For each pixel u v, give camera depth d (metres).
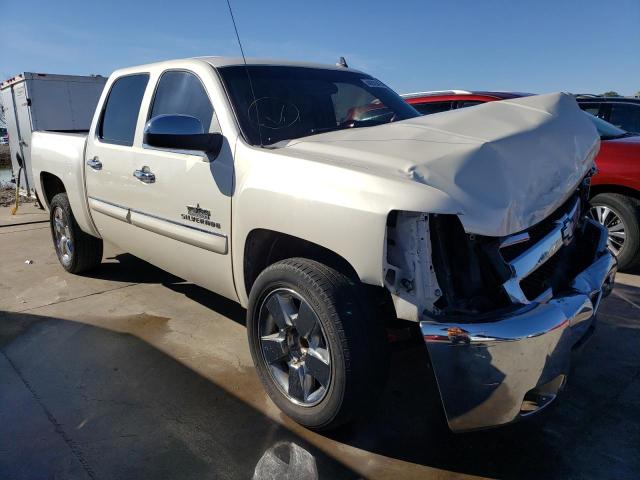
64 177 4.77
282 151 2.78
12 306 4.54
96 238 5.10
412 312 2.20
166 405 3.00
